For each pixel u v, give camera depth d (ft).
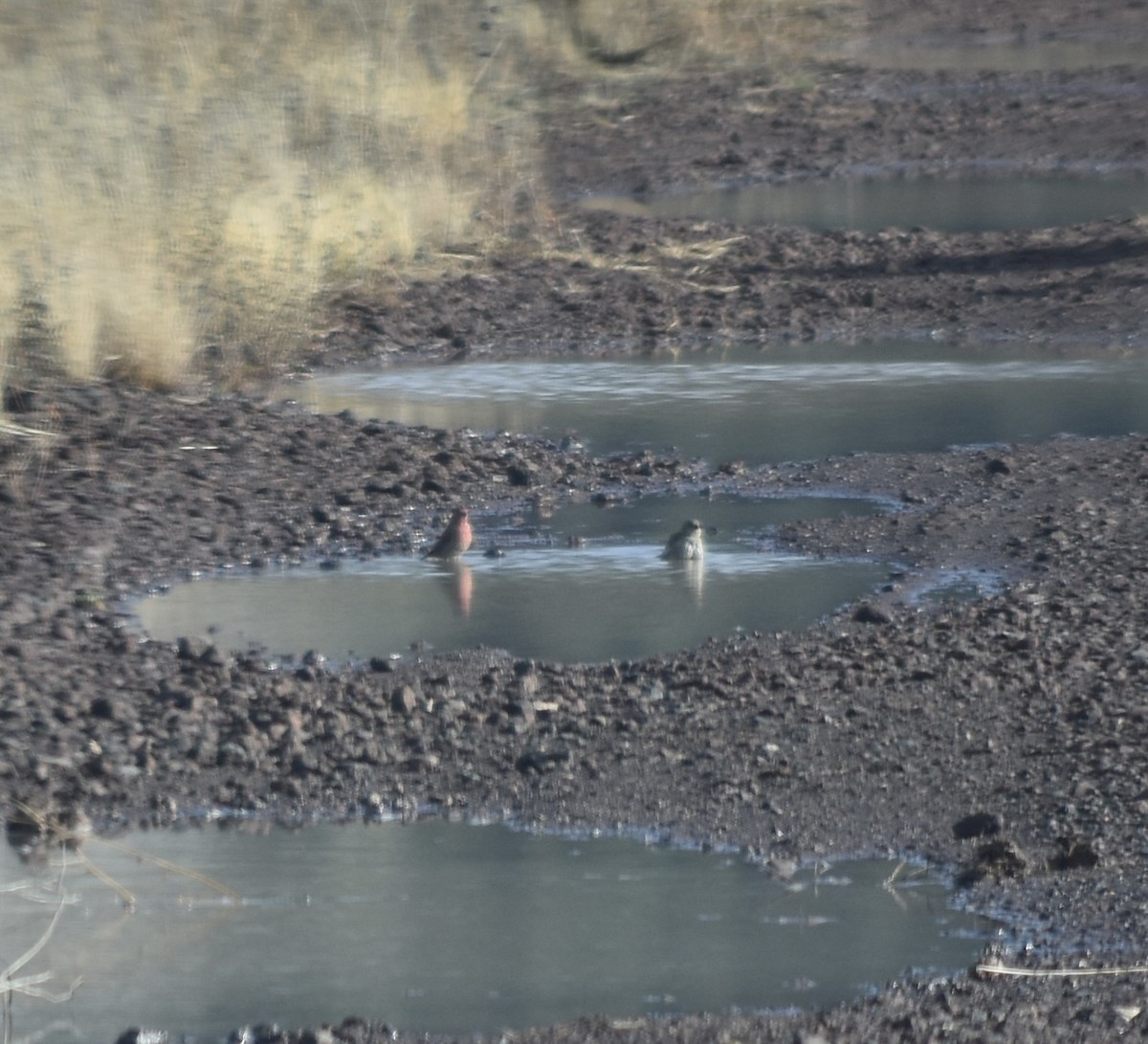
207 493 141.28
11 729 98.68
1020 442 156.66
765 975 75.05
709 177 296.51
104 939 79.15
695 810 90.79
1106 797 90.43
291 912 81.20
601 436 160.45
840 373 182.70
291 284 189.47
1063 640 111.34
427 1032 70.95
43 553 127.24
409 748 97.81
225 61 220.64
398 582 124.98
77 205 168.45
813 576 125.29
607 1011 72.23
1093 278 214.69
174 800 92.63
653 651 111.14
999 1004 72.23
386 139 229.25
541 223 243.60
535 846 87.66
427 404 171.53
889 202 273.54
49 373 160.25
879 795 91.71
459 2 313.53
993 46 432.25
